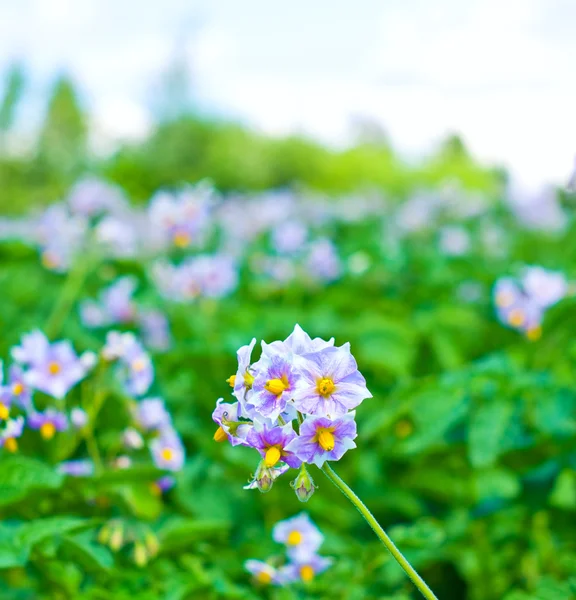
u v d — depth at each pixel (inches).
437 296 80.7
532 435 41.3
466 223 116.1
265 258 84.9
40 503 36.0
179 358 55.3
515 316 51.6
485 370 40.8
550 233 101.3
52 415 37.7
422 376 60.2
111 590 35.9
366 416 53.9
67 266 66.6
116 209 71.2
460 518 46.3
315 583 37.4
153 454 40.0
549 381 41.6
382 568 39.4
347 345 27.4
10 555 33.0
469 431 40.3
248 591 37.0
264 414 27.3
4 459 35.7
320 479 47.2
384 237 103.0
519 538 44.5
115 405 43.8
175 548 37.2
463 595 45.6
